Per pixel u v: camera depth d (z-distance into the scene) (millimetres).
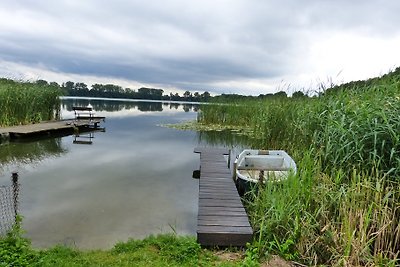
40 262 3113
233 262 3342
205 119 19344
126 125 19062
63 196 5797
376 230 3420
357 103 5047
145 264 3193
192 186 6703
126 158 9508
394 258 3057
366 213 3363
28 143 11719
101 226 4496
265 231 3723
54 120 16859
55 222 4582
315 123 6203
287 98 10477
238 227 3846
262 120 10648
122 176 7375
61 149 10773
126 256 3377
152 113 32094
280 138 9203
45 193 5934
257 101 17312
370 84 5727
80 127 16844
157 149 11250
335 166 4406
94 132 15594
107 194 5992
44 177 7113
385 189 3629
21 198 5590
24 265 3037
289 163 6309
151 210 5223
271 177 4719
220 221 4020
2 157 9352
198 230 3715
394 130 3980
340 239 3355
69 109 32188
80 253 3488
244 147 12062
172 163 8969
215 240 3670
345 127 4625
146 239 3854
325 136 4965
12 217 4625
